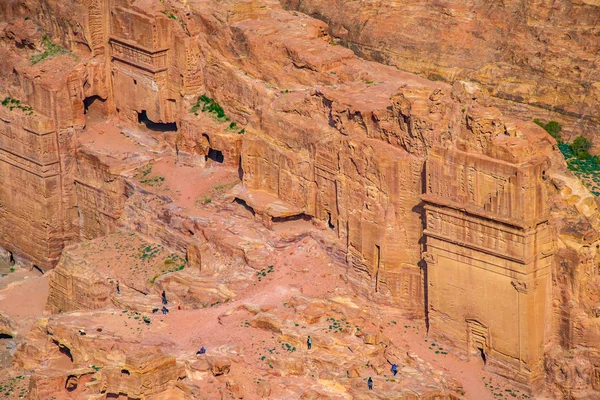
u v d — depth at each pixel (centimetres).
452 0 16025
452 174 13700
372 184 14562
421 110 14038
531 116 15375
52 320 14900
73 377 13938
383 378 13650
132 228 16525
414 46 16050
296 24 16425
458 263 13862
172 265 15800
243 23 16388
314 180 15312
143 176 16712
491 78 15612
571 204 13738
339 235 15125
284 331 14200
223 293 15012
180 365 13762
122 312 15050
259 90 16050
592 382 13650
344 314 14450
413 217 14350
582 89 15112
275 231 15462
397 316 14600
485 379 13850
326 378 13725
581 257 13550
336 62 15738
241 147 16075
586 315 13650
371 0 16525
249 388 13650
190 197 16250
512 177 13300
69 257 16200
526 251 13375
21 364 14938
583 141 14938
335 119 14925
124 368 13600
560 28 15338
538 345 13675
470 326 13962
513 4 15675
